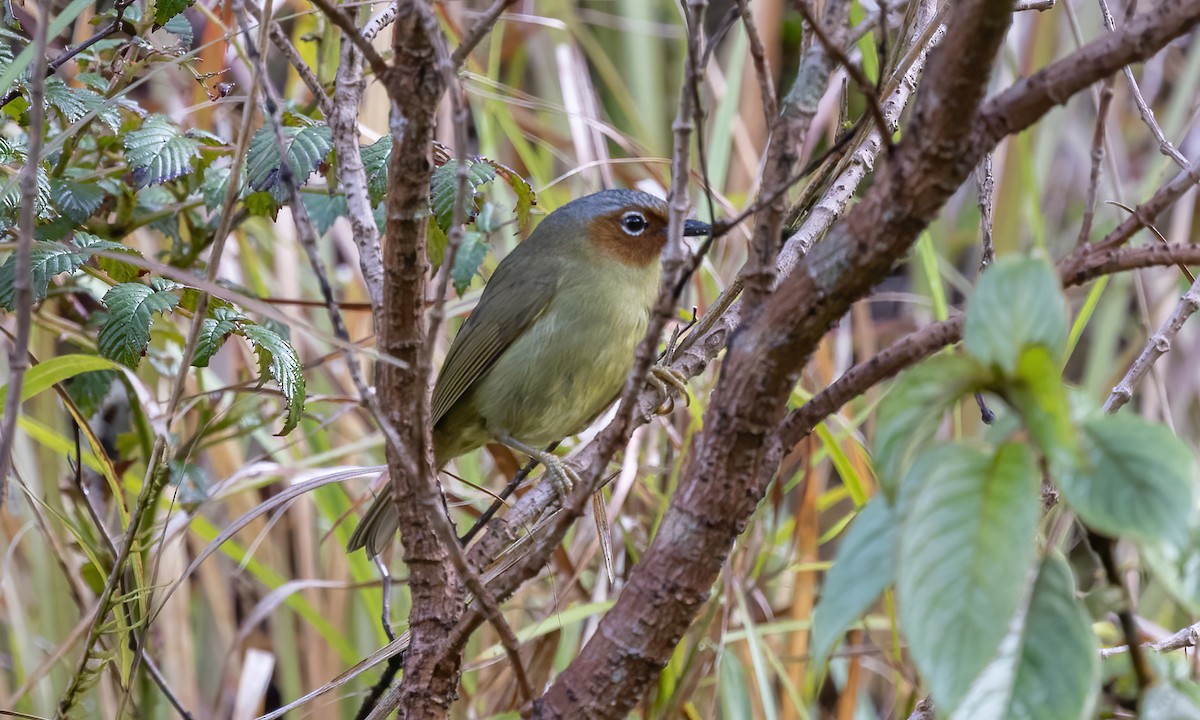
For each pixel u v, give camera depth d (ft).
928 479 9.02
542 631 24.54
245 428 27.09
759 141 36.22
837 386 11.73
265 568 28.35
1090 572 22.03
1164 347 17.26
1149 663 10.73
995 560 8.59
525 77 42.63
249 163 21.18
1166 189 12.21
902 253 10.50
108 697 26.94
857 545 9.86
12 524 29.12
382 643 28.94
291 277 31.68
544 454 26.43
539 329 27.32
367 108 31.12
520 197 24.59
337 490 30.37
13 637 27.76
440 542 14.90
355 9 21.36
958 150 9.99
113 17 22.29
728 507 11.84
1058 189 36.81
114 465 27.17
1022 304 9.17
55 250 20.08
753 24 12.28
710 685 27.53
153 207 25.62
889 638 29.91
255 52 13.75
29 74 20.36
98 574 25.55
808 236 17.78
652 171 32.19
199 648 30.86
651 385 21.81
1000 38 9.53
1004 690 9.34
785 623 26.50
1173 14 9.58
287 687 29.84
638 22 38.34
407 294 13.89
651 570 12.23
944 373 9.37
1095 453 8.89
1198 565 9.58
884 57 12.99
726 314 22.39
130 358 19.51
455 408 28.14
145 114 23.75
